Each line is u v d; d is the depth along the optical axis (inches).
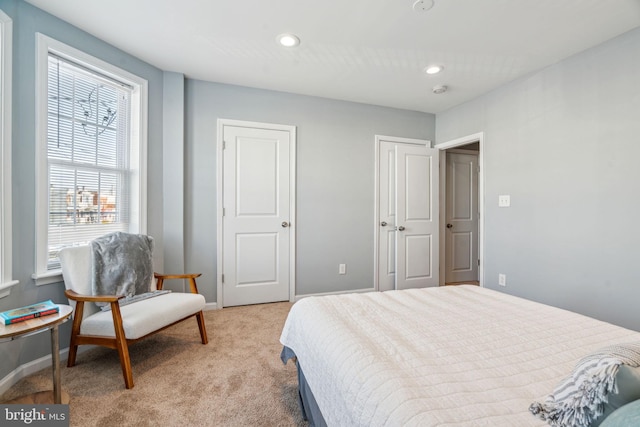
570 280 97.7
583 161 94.3
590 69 92.9
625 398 24.0
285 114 131.1
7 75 70.4
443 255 160.7
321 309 58.7
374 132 145.7
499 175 122.6
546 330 49.5
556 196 102.0
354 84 122.1
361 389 35.6
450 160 171.0
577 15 77.7
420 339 45.8
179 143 114.7
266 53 99.2
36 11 76.8
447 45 93.3
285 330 65.0
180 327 104.3
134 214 104.6
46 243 79.2
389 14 78.7
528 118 111.3
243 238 126.5
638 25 81.6
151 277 94.2
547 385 34.5
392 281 149.9
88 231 92.5
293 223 132.9
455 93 130.0
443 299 66.7
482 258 130.3
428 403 30.7
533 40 89.4
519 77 114.2
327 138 137.8
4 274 69.7
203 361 81.1
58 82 84.3
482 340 45.7
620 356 26.0
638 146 82.0
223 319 112.0
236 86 124.2
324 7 76.4
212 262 122.6
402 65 106.0
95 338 72.0
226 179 123.9
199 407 62.0
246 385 70.1
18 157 73.4
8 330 51.3
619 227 85.7
